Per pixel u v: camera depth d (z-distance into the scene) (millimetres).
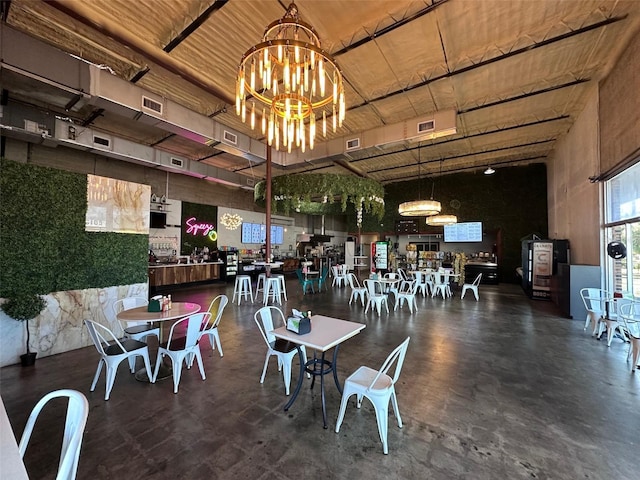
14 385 2762
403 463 1803
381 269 11766
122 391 2664
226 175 9430
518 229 9883
